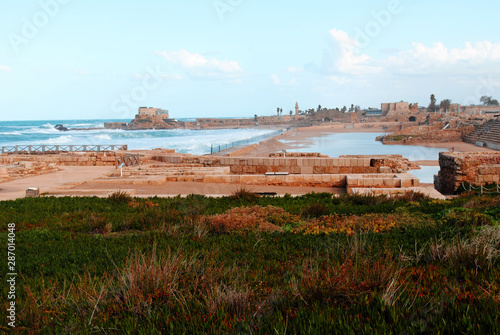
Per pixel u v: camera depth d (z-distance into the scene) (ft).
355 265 18.95
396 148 194.59
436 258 22.48
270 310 15.66
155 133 378.53
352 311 14.83
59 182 76.64
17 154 126.11
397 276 17.54
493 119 233.96
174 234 33.32
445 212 38.27
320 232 32.30
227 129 510.17
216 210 46.39
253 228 34.65
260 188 67.82
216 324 14.38
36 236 34.30
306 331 13.39
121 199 52.54
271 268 22.62
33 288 20.10
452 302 14.73
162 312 15.76
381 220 35.29
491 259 20.30
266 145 209.97
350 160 79.46
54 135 329.31
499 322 13.03
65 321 15.69
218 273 19.49
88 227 38.58
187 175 75.77
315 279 17.46
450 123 278.26
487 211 37.81
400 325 13.37
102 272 22.62
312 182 70.13
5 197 61.67
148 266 19.25
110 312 16.08
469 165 66.85
